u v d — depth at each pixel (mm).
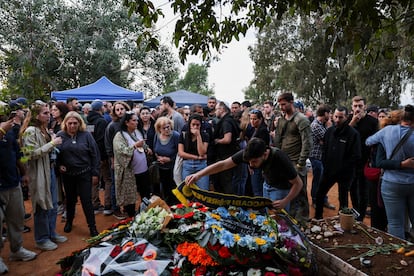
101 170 5820
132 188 4891
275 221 2783
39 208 4238
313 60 25953
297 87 26688
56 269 3793
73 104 6840
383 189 3580
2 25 18562
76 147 4445
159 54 24375
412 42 3178
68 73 21344
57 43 21297
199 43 2941
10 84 2656
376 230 3734
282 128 4590
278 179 3344
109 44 22594
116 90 12398
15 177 3748
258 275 2293
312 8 2510
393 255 3145
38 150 3904
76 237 4762
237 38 2961
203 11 2678
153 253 2412
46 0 20484
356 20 2307
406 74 19734
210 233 2402
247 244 2352
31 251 4246
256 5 2842
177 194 3035
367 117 5246
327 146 4844
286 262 2484
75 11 22109
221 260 2316
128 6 2572
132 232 2680
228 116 5215
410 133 3352
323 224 3951
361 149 5051
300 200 4301
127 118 4934
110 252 2469
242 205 2881
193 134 4969
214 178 5219
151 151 5332
